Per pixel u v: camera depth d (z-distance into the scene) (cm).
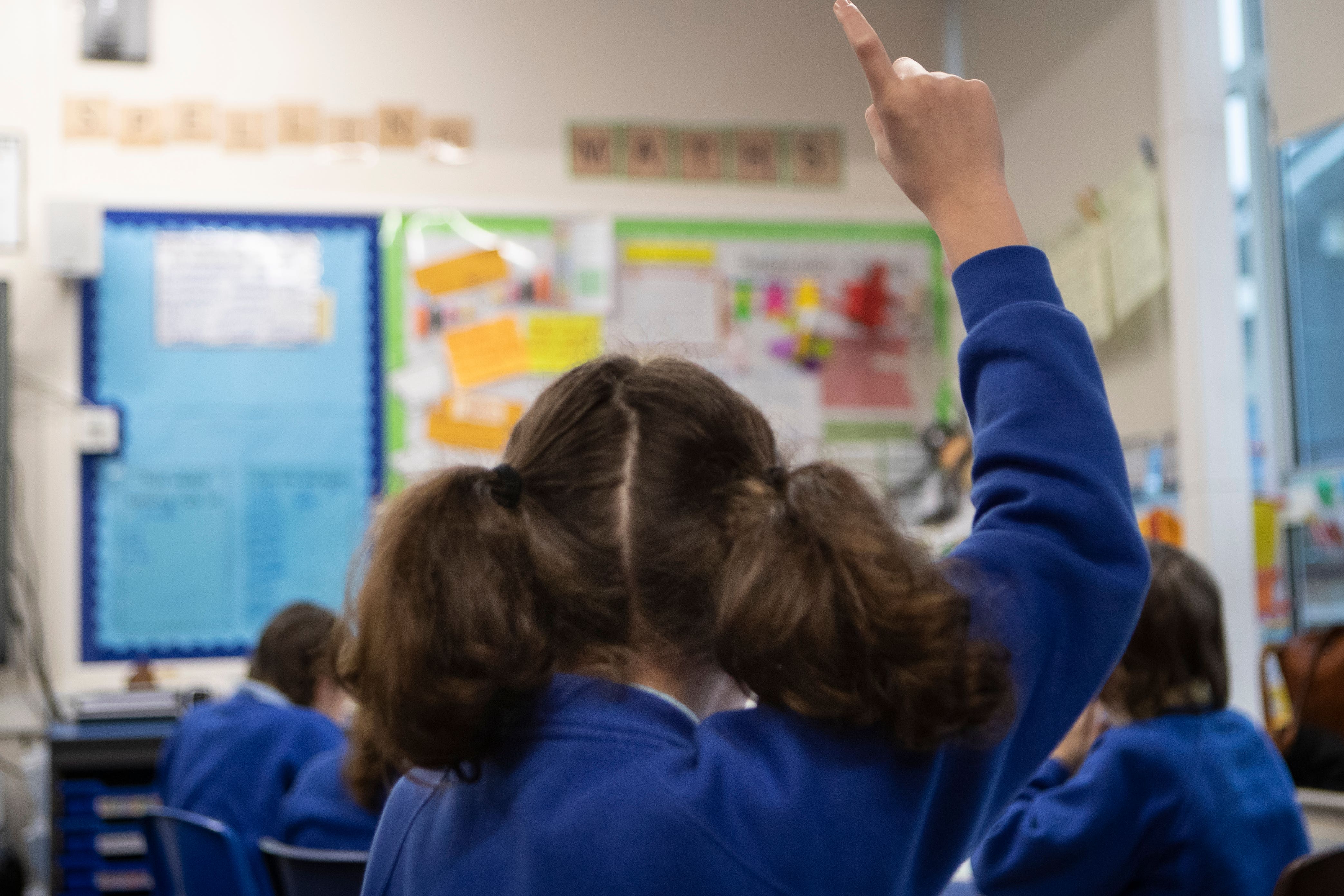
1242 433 237
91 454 333
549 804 52
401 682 50
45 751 310
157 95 344
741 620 50
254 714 205
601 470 57
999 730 49
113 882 289
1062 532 53
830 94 377
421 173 355
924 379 372
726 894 48
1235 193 251
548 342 355
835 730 51
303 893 149
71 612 328
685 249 365
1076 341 57
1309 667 207
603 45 368
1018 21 329
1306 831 137
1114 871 130
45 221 327
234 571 336
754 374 364
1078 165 295
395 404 346
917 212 377
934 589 48
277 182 347
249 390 341
